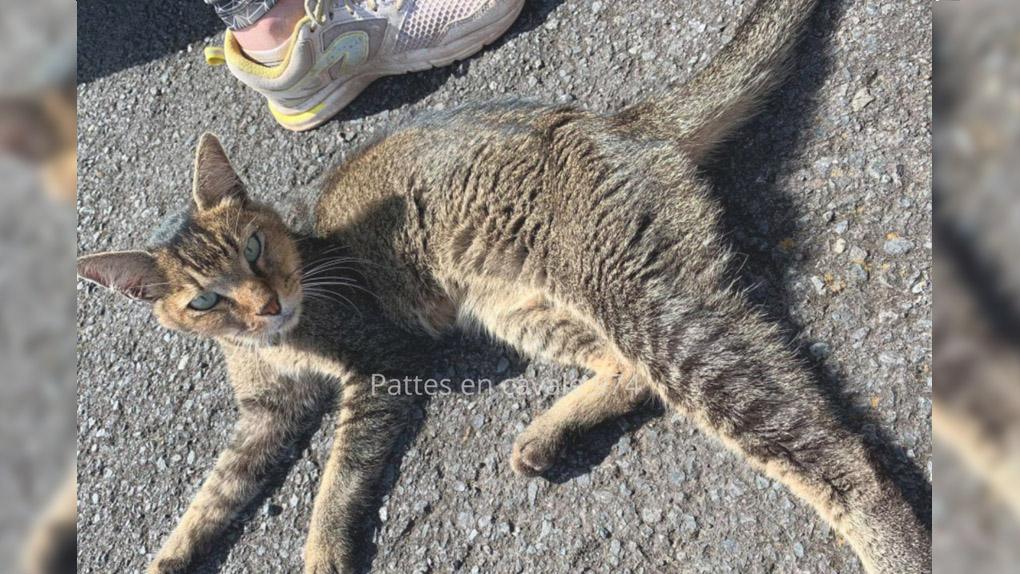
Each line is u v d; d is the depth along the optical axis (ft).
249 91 2.98
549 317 2.26
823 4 2.34
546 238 2.16
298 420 2.50
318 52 2.60
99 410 2.76
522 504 2.21
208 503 2.43
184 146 3.04
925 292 2.08
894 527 1.89
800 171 2.25
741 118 2.29
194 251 2.20
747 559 2.03
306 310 2.37
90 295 2.94
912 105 2.19
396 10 2.59
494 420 2.32
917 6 2.25
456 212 2.27
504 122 2.26
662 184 2.09
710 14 2.47
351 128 2.79
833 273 2.15
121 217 3.06
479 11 2.58
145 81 3.18
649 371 2.07
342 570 2.25
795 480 1.96
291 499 2.42
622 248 2.07
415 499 2.30
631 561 2.09
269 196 2.81
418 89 2.74
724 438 2.02
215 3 2.53
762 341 2.01
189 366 2.70
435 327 2.45
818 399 1.96
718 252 2.06
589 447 2.21
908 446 2.00
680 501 2.10
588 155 2.14
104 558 2.56
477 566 2.19
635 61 2.51
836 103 2.26
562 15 2.63
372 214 2.37
